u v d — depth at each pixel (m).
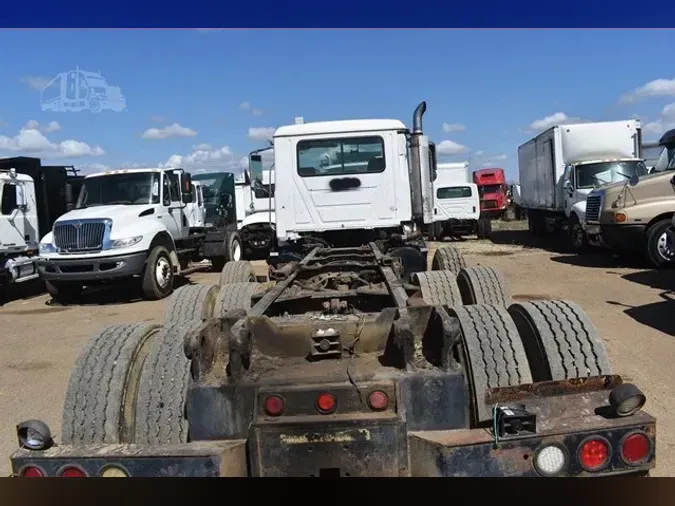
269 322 3.56
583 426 2.68
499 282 6.33
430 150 9.84
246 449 2.98
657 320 8.17
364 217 9.46
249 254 20.52
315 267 6.65
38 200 15.52
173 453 2.77
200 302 6.47
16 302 13.58
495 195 37.12
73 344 8.70
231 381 3.14
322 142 9.37
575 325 3.52
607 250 16.97
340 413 2.87
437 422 3.10
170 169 14.77
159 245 13.25
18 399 6.20
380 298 5.15
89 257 12.22
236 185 20.30
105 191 13.90
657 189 13.38
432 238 26.19
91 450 2.82
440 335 3.25
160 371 3.42
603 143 18.64
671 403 5.09
